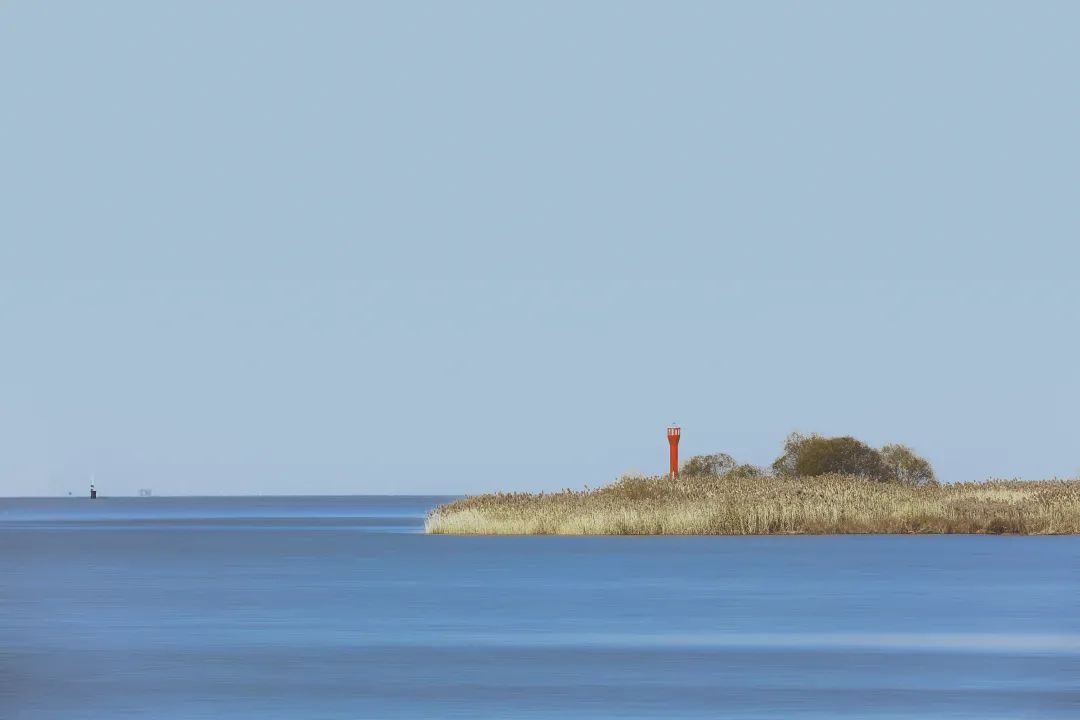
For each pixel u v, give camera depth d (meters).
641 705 109.31
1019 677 122.06
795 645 143.25
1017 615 168.50
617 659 134.00
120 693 115.31
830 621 163.62
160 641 148.38
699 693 114.62
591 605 183.00
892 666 128.62
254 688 117.62
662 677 123.00
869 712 105.75
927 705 108.62
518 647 142.75
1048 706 108.00
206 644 145.75
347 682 120.81
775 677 122.69
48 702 110.94
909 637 148.88
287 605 186.00
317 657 136.00
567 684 119.50
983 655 135.38
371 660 134.00
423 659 134.50
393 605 184.88
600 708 108.19
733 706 108.69
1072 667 127.62
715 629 157.00
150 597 199.00
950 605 180.00
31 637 152.00
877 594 194.12
